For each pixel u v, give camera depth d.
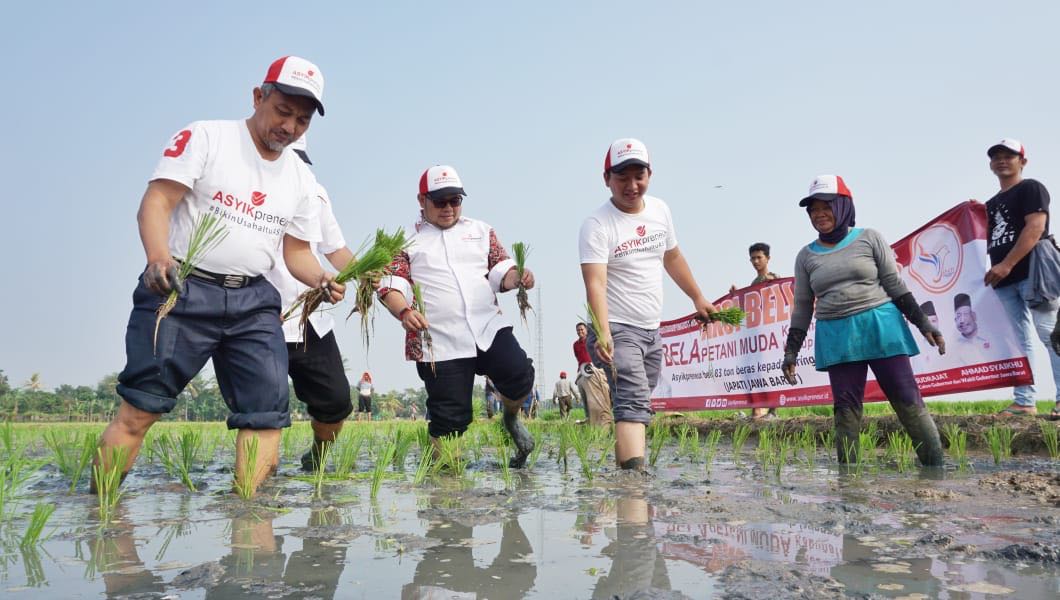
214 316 3.28
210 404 139.25
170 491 3.57
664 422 9.06
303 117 3.32
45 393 141.75
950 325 6.91
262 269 3.44
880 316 4.85
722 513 2.73
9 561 1.98
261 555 2.03
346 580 1.75
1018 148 6.45
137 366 3.17
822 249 5.21
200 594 1.63
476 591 1.64
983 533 2.31
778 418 9.16
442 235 4.93
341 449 5.00
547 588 1.66
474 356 4.70
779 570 1.80
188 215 3.25
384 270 4.08
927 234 7.13
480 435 7.19
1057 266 6.08
